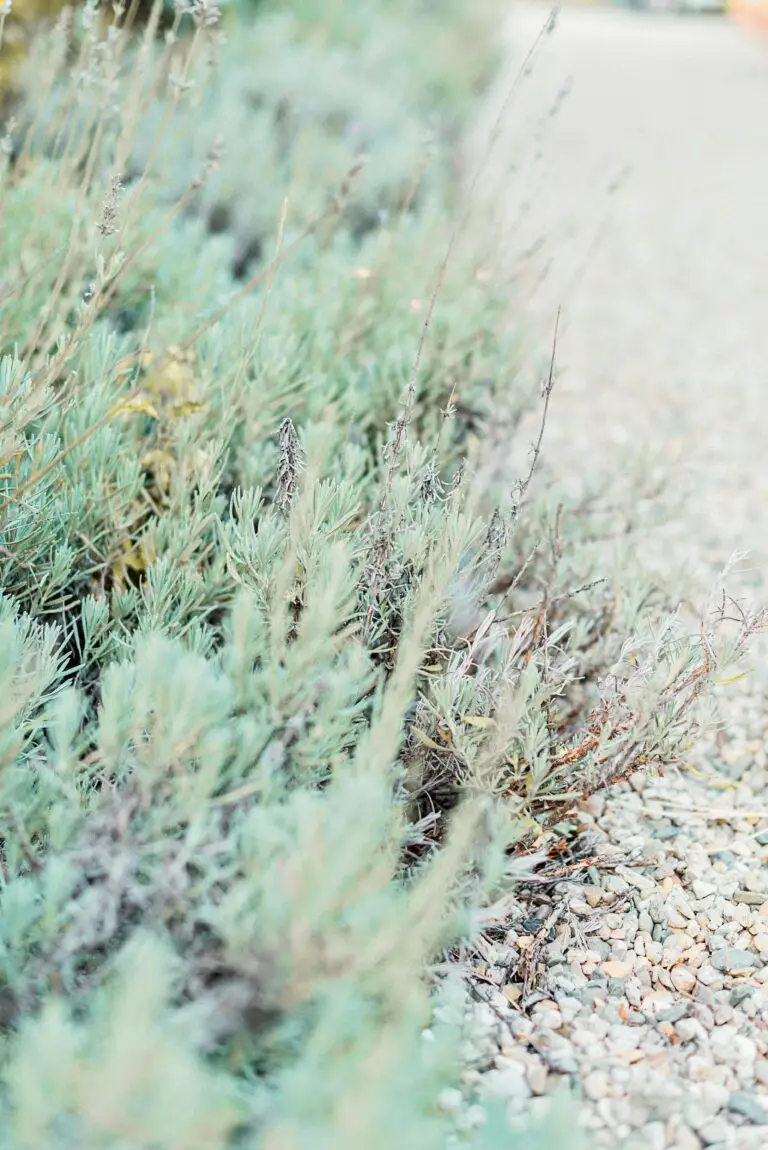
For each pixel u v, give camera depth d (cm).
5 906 95
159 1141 89
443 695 105
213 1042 96
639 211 299
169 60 172
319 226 154
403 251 147
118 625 112
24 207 133
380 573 108
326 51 251
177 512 118
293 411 126
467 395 131
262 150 175
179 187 160
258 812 97
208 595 113
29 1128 88
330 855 93
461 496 112
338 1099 92
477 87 340
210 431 119
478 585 113
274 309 130
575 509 130
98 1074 88
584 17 913
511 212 239
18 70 158
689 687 109
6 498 108
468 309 136
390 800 103
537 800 111
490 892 108
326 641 101
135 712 97
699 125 427
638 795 120
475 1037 103
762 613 109
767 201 317
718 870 115
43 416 117
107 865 96
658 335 217
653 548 146
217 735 97
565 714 119
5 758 98
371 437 129
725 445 172
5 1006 96
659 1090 101
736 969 108
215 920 94
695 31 862
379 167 187
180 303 132
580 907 112
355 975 94
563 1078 101
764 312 233
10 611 105
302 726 101
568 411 180
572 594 118
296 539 105
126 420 121
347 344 132
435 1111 97
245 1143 94
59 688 107
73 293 121
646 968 108
